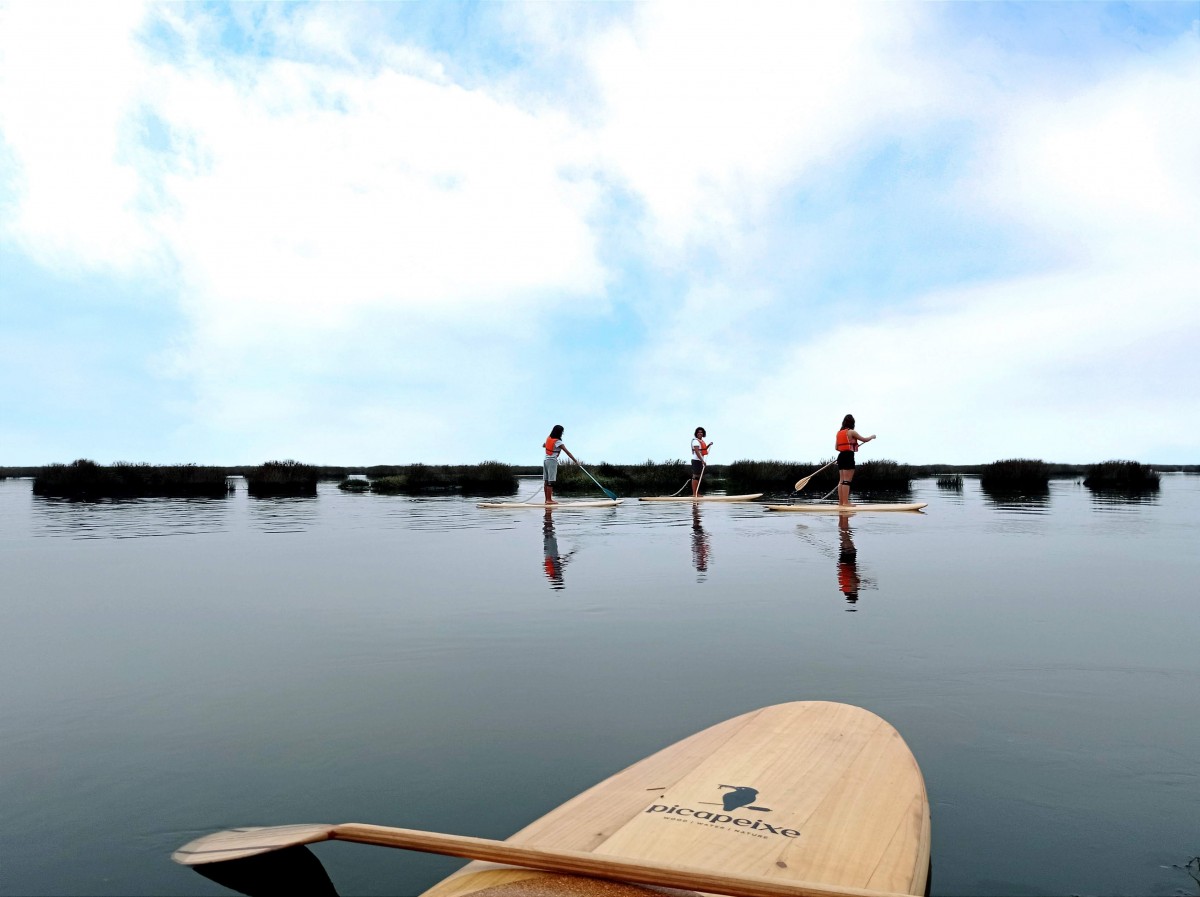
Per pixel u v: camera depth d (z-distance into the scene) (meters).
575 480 26.42
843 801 2.05
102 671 3.85
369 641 4.40
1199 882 1.86
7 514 14.04
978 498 17.55
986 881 1.87
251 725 3.04
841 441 13.66
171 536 10.13
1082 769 2.53
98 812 2.29
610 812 1.98
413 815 2.25
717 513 13.70
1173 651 4.03
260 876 1.94
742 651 4.07
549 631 4.57
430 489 24.38
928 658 3.91
